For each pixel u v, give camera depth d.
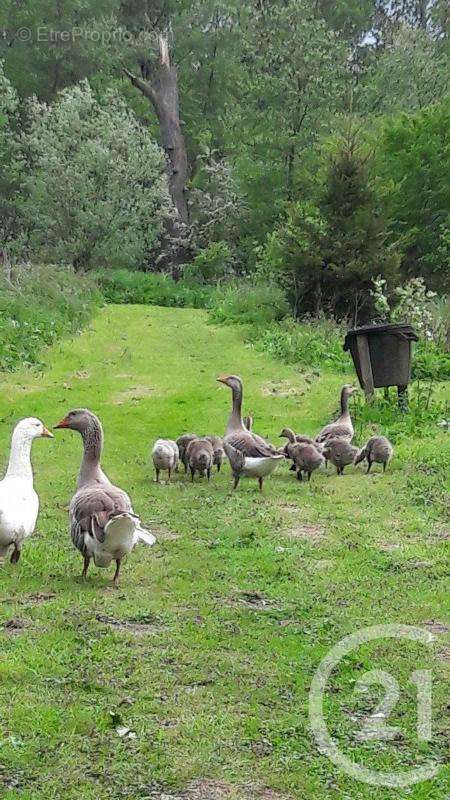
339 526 10.69
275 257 28.64
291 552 9.59
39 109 43.38
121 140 41.12
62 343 23.80
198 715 5.77
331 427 14.42
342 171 27.69
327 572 8.98
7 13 53.97
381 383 16.83
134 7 52.47
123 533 7.87
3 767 5.13
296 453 13.11
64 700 5.91
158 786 5.01
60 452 14.66
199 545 9.80
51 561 9.00
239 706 5.94
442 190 34.53
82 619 7.31
